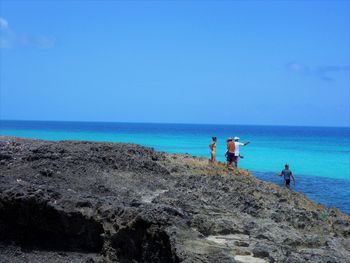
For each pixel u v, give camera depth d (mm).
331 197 33656
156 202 17078
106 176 20688
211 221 15164
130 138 98688
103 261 14875
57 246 16031
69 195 16578
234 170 27344
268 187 24109
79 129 153625
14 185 16406
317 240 14719
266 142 104750
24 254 15516
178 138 105188
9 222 15984
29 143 25891
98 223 15609
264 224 15883
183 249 12938
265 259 12914
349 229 17125
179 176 23453
